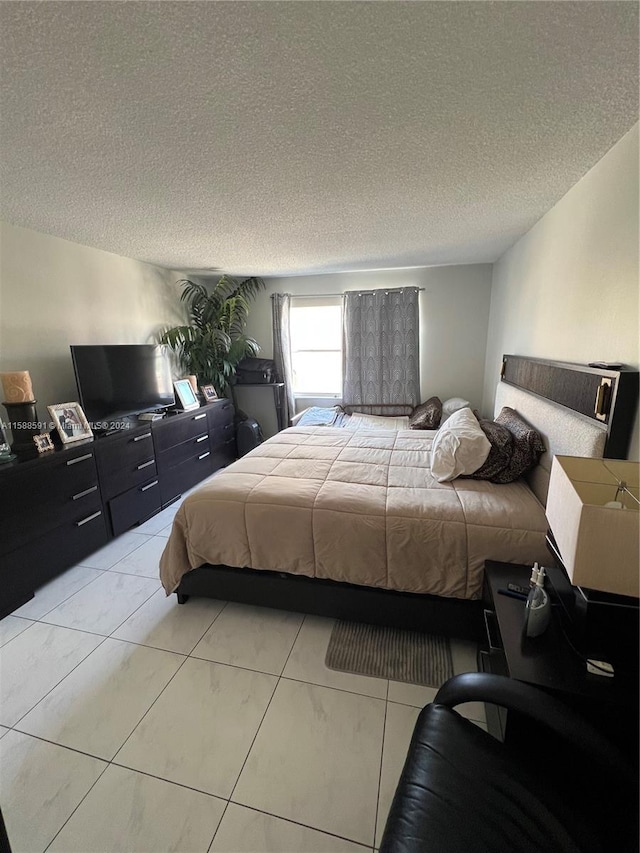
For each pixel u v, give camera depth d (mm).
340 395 4793
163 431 3199
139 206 2094
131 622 1933
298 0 834
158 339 3770
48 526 2193
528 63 1041
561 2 854
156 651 1744
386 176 1771
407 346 4215
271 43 953
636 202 1341
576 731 821
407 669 1605
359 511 1757
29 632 1873
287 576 1887
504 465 2010
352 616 1810
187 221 2361
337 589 1801
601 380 1413
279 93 1160
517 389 2549
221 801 1167
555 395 1867
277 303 4523
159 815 1136
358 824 1104
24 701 1509
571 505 979
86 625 1917
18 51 951
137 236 2676
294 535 1806
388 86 1134
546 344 2244
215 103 1203
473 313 4074
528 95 1183
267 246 3012
